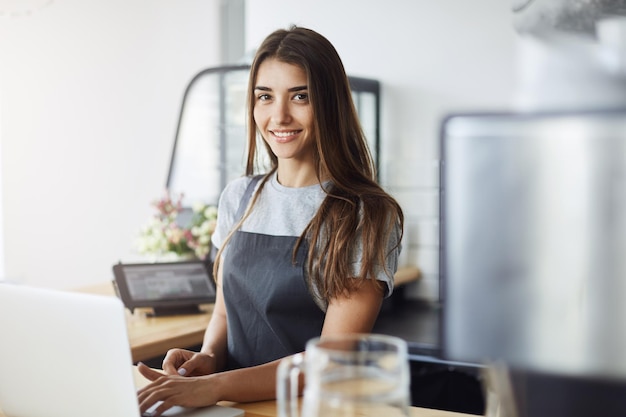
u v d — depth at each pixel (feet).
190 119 16.29
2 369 4.98
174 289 9.21
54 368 4.73
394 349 3.50
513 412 5.58
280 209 6.30
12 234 19.16
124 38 18.17
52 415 4.83
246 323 6.32
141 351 7.76
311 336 6.09
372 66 15.98
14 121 18.90
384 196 5.95
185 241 10.46
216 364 6.56
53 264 19.03
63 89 18.62
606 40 14.19
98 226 18.66
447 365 11.02
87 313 4.51
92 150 18.56
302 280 6.02
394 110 15.88
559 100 14.70
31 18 18.57
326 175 6.22
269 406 5.40
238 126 15.81
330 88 6.07
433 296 15.75
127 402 4.52
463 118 15.38
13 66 18.80
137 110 18.17
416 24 15.56
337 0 16.15
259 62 6.20
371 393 3.38
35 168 18.94
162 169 18.01
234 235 6.47
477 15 15.08
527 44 14.74
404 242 16.03
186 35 17.80
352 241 5.79
